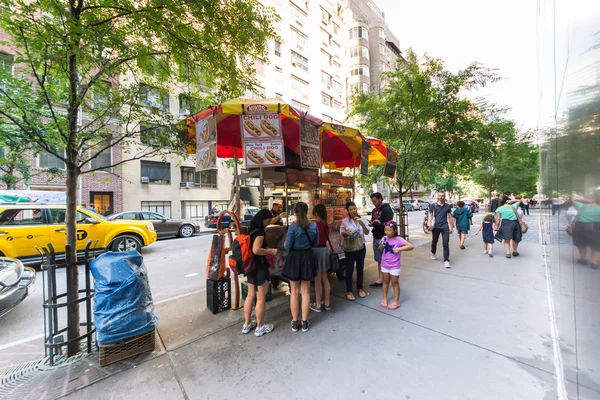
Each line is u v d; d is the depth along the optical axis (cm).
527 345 252
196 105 366
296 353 251
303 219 297
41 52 207
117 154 1489
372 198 464
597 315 109
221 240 358
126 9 243
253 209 1317
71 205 257
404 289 411
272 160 314
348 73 3475
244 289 379
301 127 351
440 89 663
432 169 757
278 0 2255
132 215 1056
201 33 309
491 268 520
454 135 670
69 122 249
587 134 114
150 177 1655
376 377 215
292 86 2389
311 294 408
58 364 241
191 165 1830
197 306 372
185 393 203
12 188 850
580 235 129
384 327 295
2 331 325
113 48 247
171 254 780
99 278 244
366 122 786
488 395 192
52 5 191
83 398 200
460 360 233
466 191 4534
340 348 257
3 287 325
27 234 575
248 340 277
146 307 261
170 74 337
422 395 194
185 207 1816
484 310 330
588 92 112
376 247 438
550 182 276
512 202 623
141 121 314
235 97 381
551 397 186
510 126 1045
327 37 2858
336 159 653
